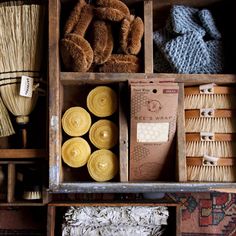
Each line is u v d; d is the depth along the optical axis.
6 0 0.95
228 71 0.94
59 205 0.89
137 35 0.88
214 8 0.98
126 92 0.89
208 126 0.90
